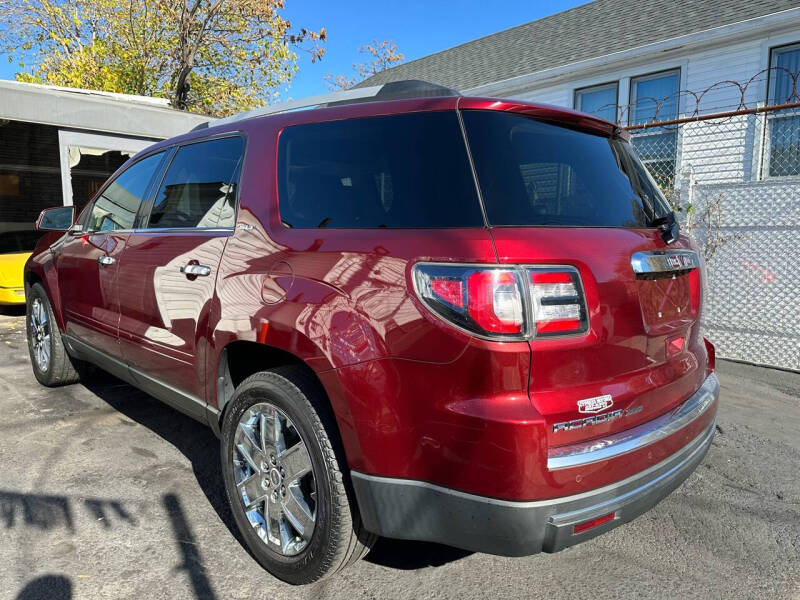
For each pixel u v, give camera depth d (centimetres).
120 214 366
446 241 191
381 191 220
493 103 219
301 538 232
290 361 247
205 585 235
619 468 195
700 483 338
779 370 565
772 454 376
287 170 255
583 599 234
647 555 267
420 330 189
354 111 241
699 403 242
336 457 213
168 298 294
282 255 237
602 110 1083
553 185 219
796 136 855
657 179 967
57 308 432
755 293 575
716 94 927
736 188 577
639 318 211
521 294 181
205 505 296
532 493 178
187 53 1583
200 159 311
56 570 240
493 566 256
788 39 841
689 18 1026
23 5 1584
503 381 179
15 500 294
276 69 1758
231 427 255
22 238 899
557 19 1395
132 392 468
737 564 261
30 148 1409
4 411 421
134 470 332
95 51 1590
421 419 190
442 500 189
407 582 243
